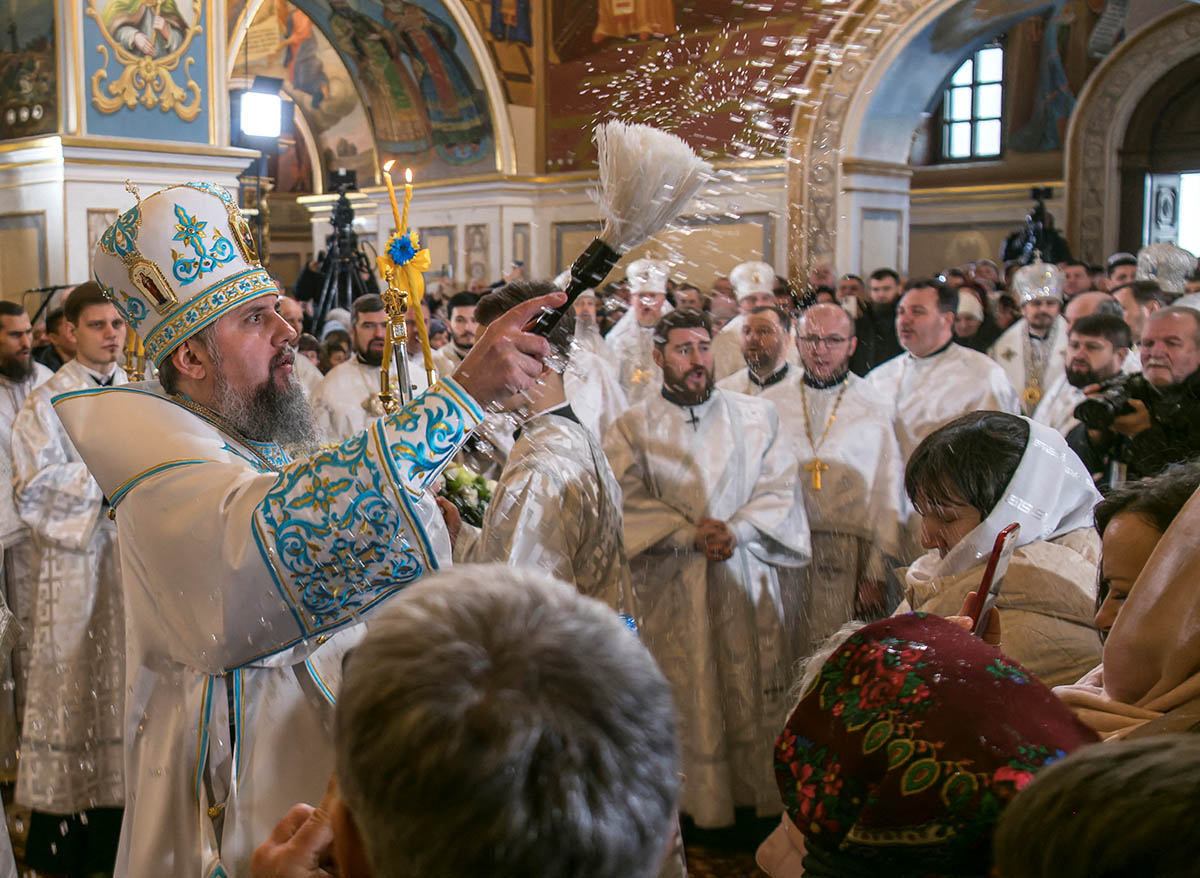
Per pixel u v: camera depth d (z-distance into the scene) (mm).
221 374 1655
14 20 8188
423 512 1462
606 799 622
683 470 3328
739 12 9281
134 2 8070
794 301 5055
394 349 1777
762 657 3350
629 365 5141
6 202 8352
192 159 8367
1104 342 3893
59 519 3342
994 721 874
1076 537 1954
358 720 656
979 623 1292
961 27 9766
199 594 1479
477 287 10914
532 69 12602
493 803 606
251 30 15477
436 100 13008
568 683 640
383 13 12586
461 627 662
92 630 3379
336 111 16625
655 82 9570
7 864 1845
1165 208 14773
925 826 854
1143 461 2764
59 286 7188
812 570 3691
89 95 7949
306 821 940
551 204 12852
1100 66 14453
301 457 1731
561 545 2395
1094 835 568
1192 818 548
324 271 10672
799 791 948
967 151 15758
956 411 4266
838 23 9305
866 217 10086
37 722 3350
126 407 1609
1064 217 14953
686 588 3305
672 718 679
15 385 4332
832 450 3729
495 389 1476
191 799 1568
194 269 1635
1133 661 1203
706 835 3320
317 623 1498
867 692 942
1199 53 13906
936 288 4387
